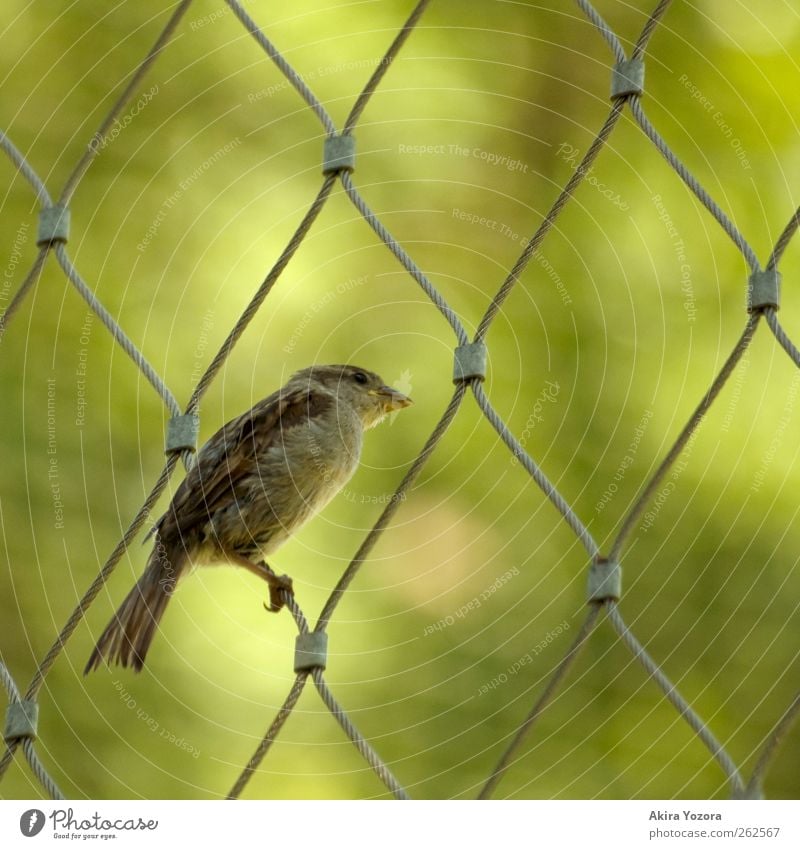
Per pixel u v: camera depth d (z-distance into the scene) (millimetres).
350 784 9156
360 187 10555
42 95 11133
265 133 10867
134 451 10086
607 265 10305
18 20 11422
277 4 11195
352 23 11156
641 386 9969
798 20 11078
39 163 10930
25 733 5617
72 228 10547
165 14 11469
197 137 10898
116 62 11273
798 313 10148
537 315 10156
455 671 9352
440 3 11219
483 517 9797
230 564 8211
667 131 10789
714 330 10102
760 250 10328
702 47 11086
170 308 10352
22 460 9875
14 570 9609
